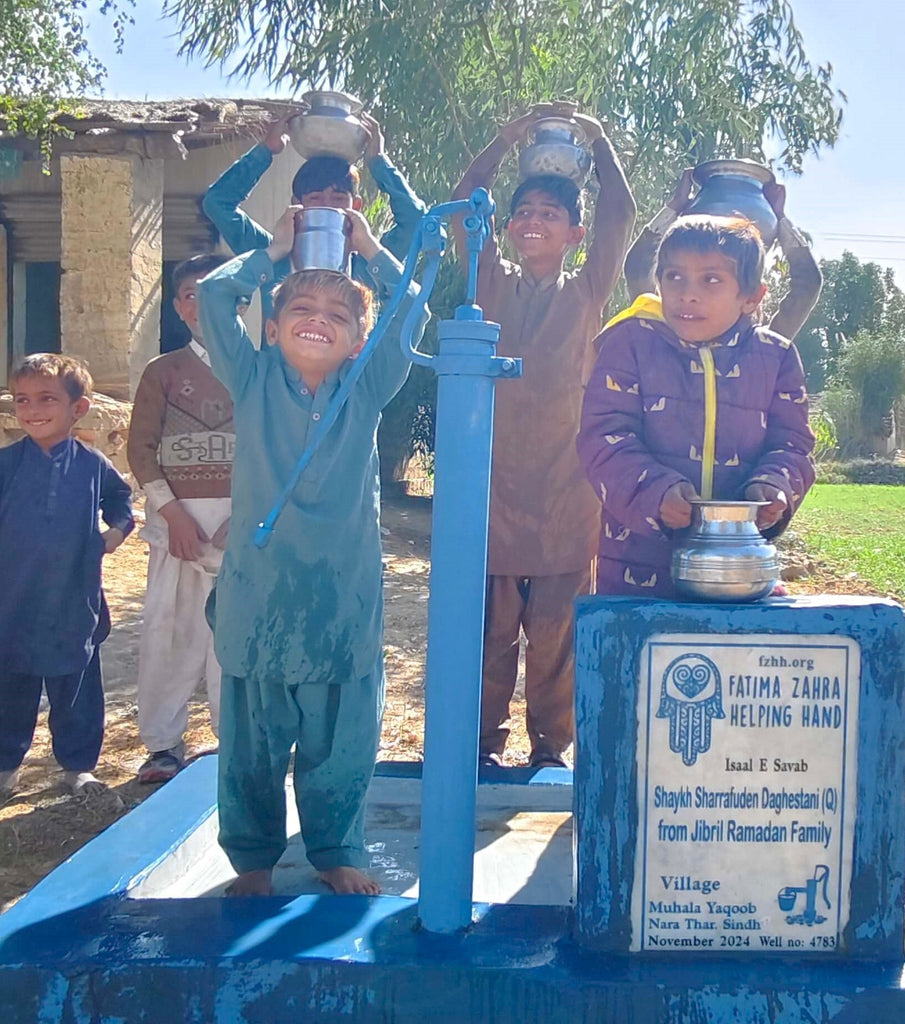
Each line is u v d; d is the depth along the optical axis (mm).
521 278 3660
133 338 11891
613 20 10078
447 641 2066
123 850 2512
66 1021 1966
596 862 2014
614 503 2416
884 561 12883
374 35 9547
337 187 3143
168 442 4250
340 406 2285
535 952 2014
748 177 3197
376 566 2508
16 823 3938
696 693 2010
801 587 10922
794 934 2020
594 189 3984
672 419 2502
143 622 4352
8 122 11070
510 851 2816
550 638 3643
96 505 4180
